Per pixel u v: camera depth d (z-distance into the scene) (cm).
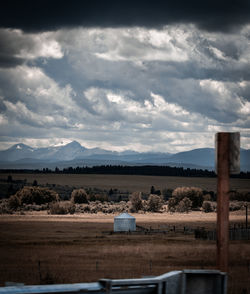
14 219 12912
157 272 3294
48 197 19788
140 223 11506
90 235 8081
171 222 11950
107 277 2934
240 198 19400
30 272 3284
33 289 754
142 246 5675
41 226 10381
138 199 17525
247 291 1908
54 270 3422
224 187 1030
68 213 16212
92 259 4322
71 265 3816
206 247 5450
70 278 2872
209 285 927
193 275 910
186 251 4981
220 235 1020
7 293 735
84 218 13688
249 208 16912
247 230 6894
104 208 17662
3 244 6066
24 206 18375
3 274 3161
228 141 1038
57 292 765
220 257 1012
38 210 18100
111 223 11619
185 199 17725
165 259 4269
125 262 4034
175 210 17725
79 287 783
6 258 4472
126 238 7262
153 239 7006
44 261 4178
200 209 18800
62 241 6562
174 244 5978
